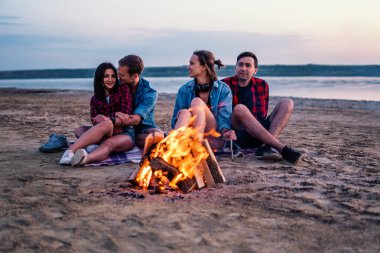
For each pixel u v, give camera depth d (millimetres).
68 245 2510
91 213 3066
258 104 5344
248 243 2568
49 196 3496
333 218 3027
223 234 2699
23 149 5797
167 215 3031
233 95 5316
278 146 4883
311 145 6547
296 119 11547
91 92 27672
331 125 10023
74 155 4613
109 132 4871
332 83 51656
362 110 14805
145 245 2520
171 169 3592
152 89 5223
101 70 4973
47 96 22469
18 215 3018
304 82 56781
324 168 4746
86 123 9266
